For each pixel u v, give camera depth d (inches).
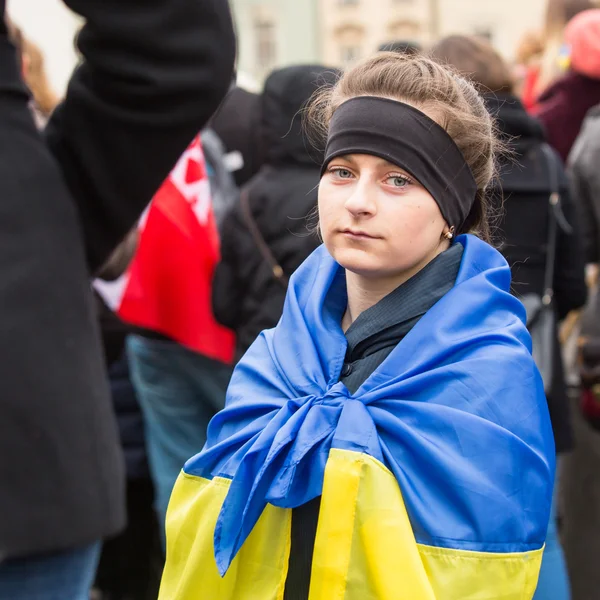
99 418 61.9
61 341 60.1
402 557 56.1
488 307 61.9
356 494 57.4
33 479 57.7
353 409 59.3
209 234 137.3
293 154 125.3
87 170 66.3
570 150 188.2
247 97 159.9
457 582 56.4
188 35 64.7
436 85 61.5
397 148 59.6
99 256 69.2
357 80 62.8
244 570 62.0
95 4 63.0
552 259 132.3
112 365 151.9
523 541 57.9
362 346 62.6
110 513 61.4
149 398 146.2
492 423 58.0
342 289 66.6
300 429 59.5
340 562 57.1
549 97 191.6
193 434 146.1
